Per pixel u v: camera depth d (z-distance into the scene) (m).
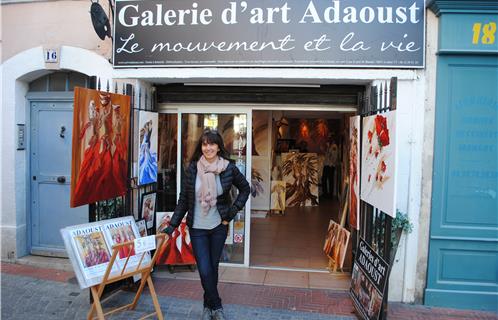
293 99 5.33
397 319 4.22
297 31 4.68
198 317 4.11
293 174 10.19
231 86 5.39
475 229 4.49
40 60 5.37
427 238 4.56
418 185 4.53
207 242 3.88
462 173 4.49
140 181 4.90
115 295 4.56
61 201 5.70
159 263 5.23
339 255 5.34
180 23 4.87
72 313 4.18
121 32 5.01
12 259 5.65
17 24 5.44
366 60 4.57
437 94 4.47
